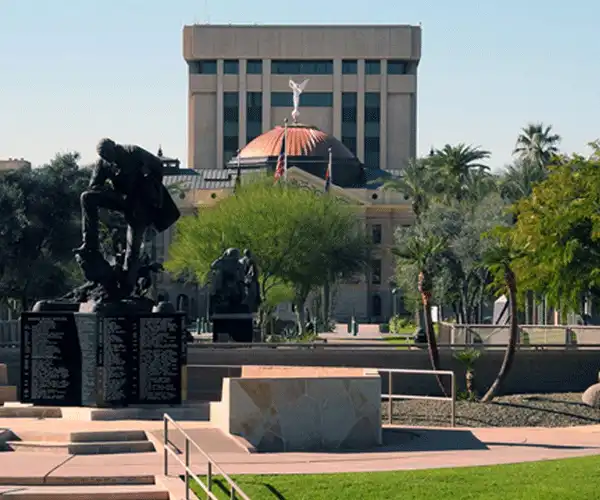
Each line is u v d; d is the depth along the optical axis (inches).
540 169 4458.7
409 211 7057.1
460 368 1743.4
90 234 1268.5
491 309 5137.8
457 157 4758.9
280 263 3759.8
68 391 1243.2
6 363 1642.5
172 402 1237.7
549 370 1777.8
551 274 1860.2
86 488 868.6
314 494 815.1
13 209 3346.5
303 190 4197.8
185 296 6574.8
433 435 1130.0
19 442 1053.8
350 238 4527.6
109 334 1228.5
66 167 3550.7
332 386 1054.4
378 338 3720.5
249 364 1732.3
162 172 1296.8
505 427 1315.2
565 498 791.7
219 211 3858.3
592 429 1183.6
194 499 807.1
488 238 3782.0
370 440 1059.3
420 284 1668.3
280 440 1039.6
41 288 3457.2
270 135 7278.5
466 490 821.2
